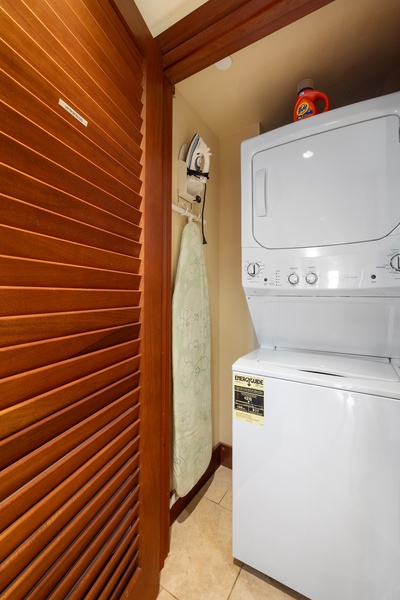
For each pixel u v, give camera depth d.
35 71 0.53
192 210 1.61
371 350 1.19
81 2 0.64
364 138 1.01
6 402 0.48
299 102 1.26
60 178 0.59
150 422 0.99
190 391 1.45
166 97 1.15
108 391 0.76
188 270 1.46
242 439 1.12
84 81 0.66
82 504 0.65
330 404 0.94
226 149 1.92
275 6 0.85
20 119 0.50
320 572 0.97
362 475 0.89
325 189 1.08
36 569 0.53
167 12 0.95
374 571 0.88
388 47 1.19
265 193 1.21
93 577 0.68
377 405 0.87
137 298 0.90
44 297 0.56
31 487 0.52
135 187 0.89
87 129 0.67
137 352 0.91
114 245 0.79
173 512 1.43
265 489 1.07
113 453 0.77
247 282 1.27
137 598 0.90
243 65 1.30
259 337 1.47
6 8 0.47
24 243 0.51
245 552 1.13
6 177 0.48
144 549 0.95
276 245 1.19
